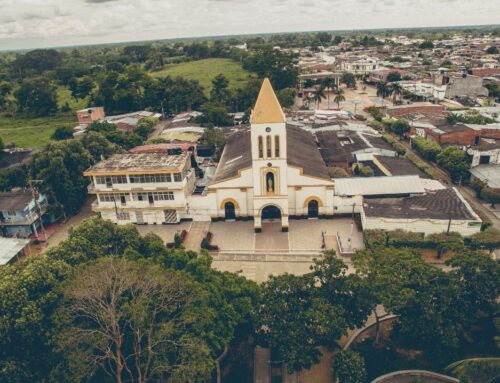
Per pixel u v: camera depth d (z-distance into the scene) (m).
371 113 155.12
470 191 89.75
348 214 79.62
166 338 41.19
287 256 69.56
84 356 39.66
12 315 41.09
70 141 90.81
